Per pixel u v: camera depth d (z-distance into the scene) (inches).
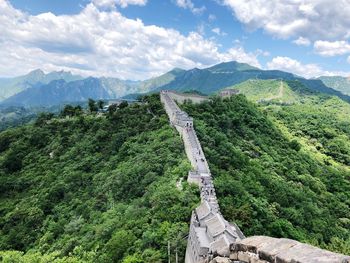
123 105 7844.5
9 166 6855.3
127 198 4586.6
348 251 4421.8
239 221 3671.3
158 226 3545.8
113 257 3378.4
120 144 6259.8
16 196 5969.5
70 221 4751.5
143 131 6353.3
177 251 3203.7
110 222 4047.7
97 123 7352.4
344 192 6776.6
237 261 985.5
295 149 7765.8
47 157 6899.6
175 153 5083.7
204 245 2503.7
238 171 5088.6
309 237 4340.6
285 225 4084.6
